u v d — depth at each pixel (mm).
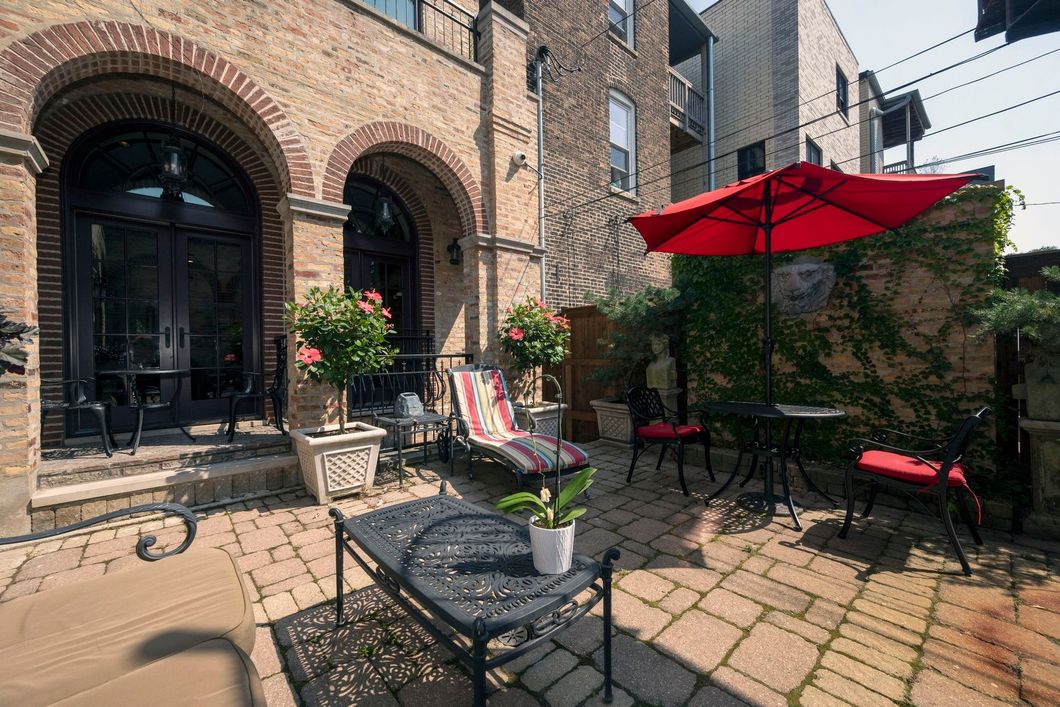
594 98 8242
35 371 3316
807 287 4262
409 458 5281
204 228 5281
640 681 1810
